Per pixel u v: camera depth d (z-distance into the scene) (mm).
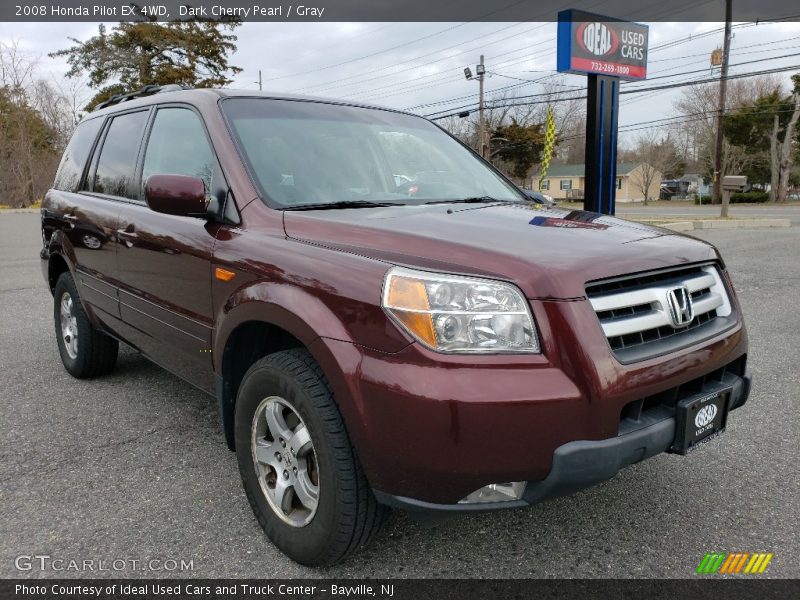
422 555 2570
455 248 2242
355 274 2238
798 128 53469
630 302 2238
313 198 2951
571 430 2031
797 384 4488
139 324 3596
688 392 2408
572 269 2146
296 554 2447
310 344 2264
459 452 1984
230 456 3439
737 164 57469
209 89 3475
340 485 2219
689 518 2830
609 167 13867
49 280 4922
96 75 35312
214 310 2859
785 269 9570
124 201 3791
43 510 2881
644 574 2449
